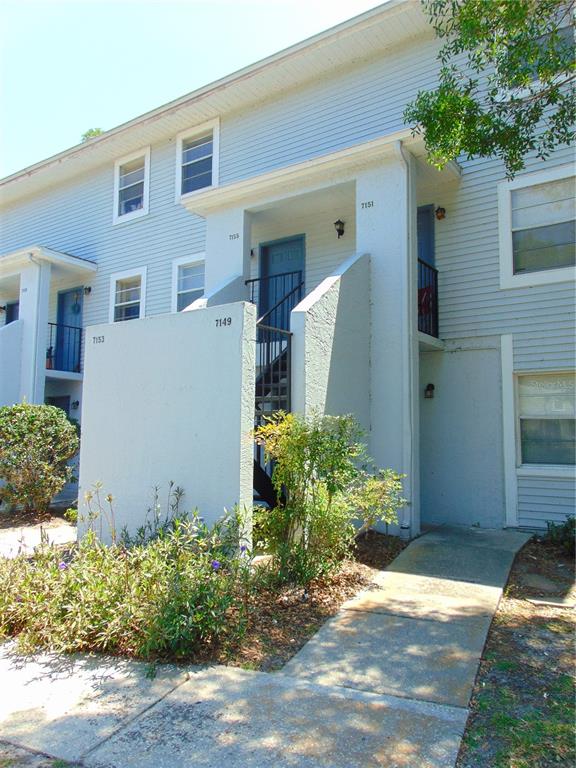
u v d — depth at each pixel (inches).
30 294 476.4
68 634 145.1
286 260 384.2
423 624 158.7
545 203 299.3
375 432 283.9
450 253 323.6
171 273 461.7
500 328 305.6
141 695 120.5
